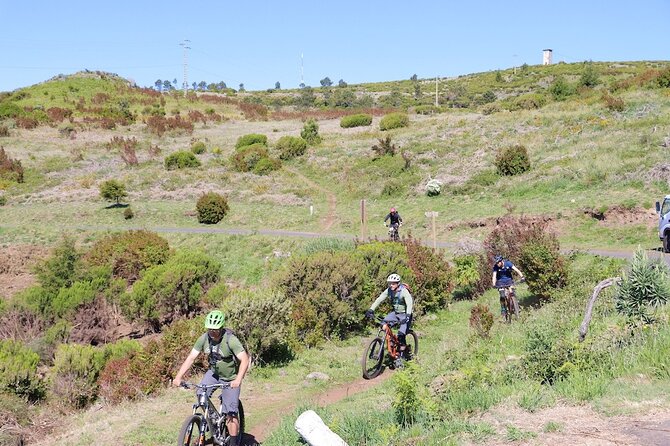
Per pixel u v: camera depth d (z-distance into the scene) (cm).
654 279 1019
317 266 1486
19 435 986
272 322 1248
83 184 4884
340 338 1483
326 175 4759
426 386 779
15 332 1836
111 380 1175
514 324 1245
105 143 6225
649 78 5466
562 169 3409
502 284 1356
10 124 6894
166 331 1252
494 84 11900
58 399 1145
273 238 3162
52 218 4100
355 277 1498
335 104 11569
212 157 5528
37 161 5566
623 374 744
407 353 1122
